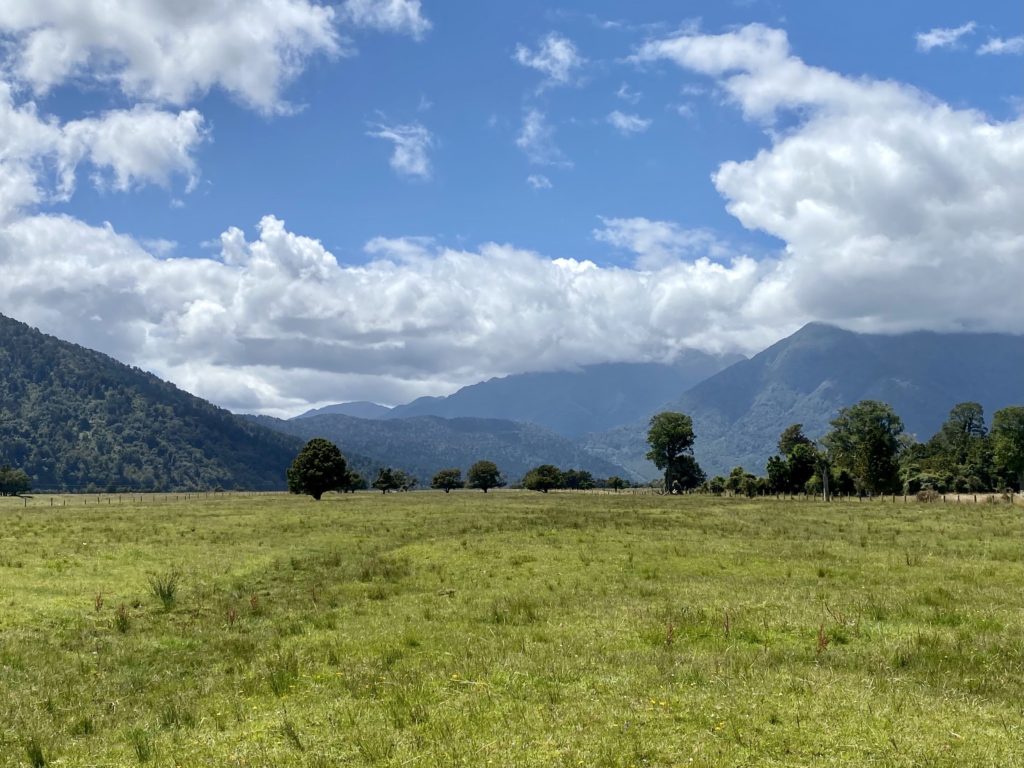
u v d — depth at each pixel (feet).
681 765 28.60
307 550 113.29
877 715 33.78
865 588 70.54
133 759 32.45
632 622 55.67
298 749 32.07
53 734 36.60
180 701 40.57
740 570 85.35
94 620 64.85
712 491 513.86
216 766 30.66
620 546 109.81
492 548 108.78
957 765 28.25
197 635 58.95
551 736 31.78
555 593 71.15
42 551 109.19
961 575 78.69
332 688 41.75
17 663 51.06
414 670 43.78
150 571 90.84
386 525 156.46
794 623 54.08
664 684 39.14
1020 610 58.34
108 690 44.68
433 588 78.54
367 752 30.86
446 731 32.89
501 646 48.98
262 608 68.64
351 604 69.92
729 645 48.91
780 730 32.01
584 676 41.09
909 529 140.05
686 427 537.24
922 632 50.75
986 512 199.11
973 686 38.91
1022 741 30.78
